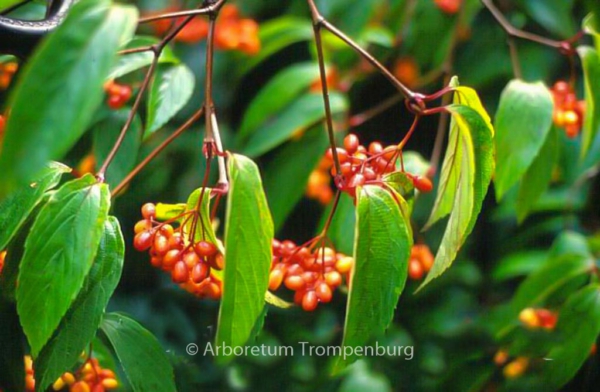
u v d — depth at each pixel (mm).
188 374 1486
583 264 1173
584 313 1073
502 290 1547
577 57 1372
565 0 1315
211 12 832
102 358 992
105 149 1033
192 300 1551
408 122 1429
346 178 854
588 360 1203
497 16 1066
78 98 684
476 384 1213
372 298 785
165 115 994
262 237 761
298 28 1278
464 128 809
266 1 1418
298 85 1150
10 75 1007
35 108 678
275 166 1179
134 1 1326
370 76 1393
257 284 761
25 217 815
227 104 1408
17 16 993
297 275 860
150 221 841
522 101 967
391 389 1457
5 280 856
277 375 1522
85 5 700
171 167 1355
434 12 1380
